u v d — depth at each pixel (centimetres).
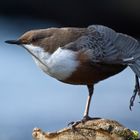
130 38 812
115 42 804
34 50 801
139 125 1522
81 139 750
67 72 785
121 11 2688
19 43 812
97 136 741
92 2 2698
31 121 1552
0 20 2564
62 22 2703
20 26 2534
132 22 2691
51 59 787
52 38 792
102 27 817
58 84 1791
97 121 750
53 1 2681
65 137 757
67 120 1559
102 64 793
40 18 2666
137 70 782
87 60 782
